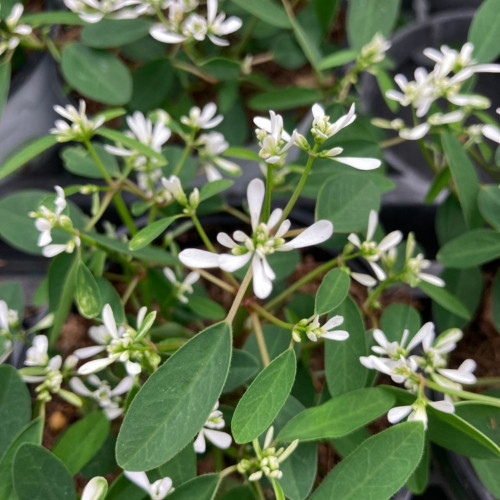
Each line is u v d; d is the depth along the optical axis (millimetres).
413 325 227
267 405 164
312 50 301
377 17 301
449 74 264
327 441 260
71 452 200
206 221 324
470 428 171
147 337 216
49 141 214
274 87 383
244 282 180
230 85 355
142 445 157
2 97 281
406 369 185
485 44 260
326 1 337
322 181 255
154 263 287
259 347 230
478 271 269
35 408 219
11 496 179
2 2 285
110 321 186
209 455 262
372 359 183
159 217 314
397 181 377
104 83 292
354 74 289
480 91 407
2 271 368
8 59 283
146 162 248
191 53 305
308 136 309
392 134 389
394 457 165
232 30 247
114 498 190
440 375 213
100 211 235
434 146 279
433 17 397
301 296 267
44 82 366
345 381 197
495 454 184
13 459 174
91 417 208
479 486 248
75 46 296
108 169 265
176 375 164
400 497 230
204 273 224
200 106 400
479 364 302
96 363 182
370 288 266
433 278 228
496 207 238
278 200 334
